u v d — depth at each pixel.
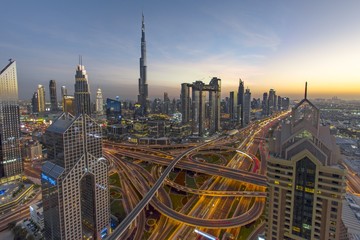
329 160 106.06
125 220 188.00
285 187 112.56
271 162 116.25
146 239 178.62
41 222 198.12
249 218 195.62
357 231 130.25
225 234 179.12
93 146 179.62
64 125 165.38
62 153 160.62
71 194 164.12
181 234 184.00
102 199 188.25
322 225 104.31
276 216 116.62
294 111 124.00
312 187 105.56
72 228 166.62
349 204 167.62
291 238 113.12
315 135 109.69
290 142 117.38
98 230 185.50
